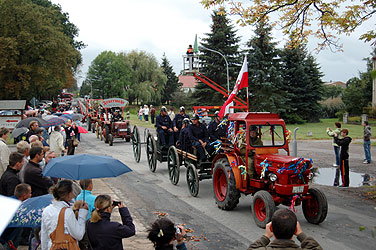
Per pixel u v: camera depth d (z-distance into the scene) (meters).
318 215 6.84
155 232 3.30
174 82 83.06
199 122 9.73
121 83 67.00
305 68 42.09
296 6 10.93
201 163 9.16
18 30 33.38
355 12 10.16
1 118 21.52
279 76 38.44
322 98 43.59
